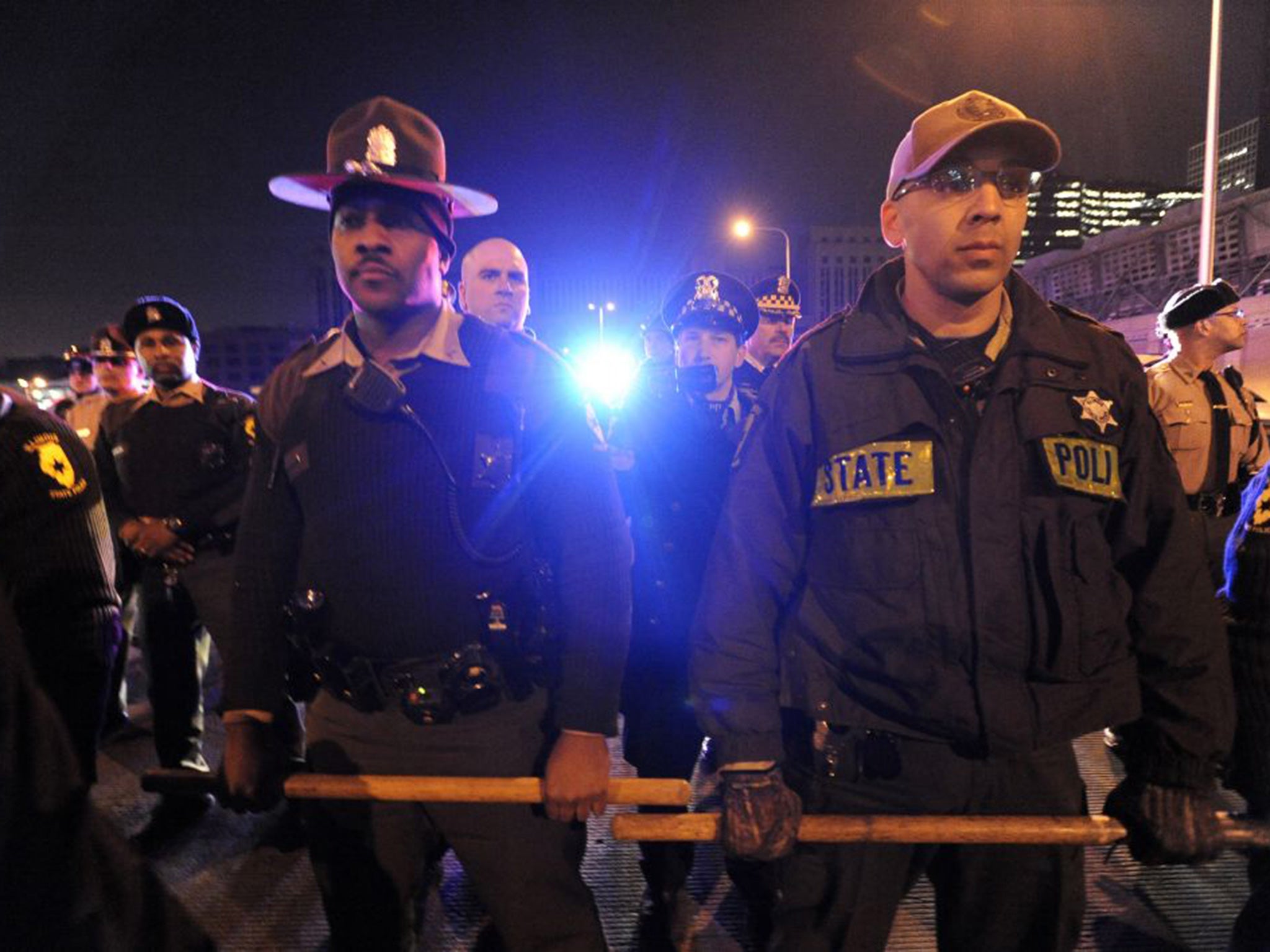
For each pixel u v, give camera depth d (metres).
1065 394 1.26
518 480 1.42
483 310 3.44
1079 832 1.26
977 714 1.24
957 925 1.42
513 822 1.45
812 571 1.34
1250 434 3.47
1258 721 1.57
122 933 0.86
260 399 1.53
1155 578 1.27
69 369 5.39
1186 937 2.22
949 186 1.24
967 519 1.24
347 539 1.38
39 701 0.83
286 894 2.48
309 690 1.69
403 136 1.38
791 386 1.36
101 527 1.58
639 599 2.32
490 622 1.40
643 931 2.29
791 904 1.37
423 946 2.24
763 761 1.30
